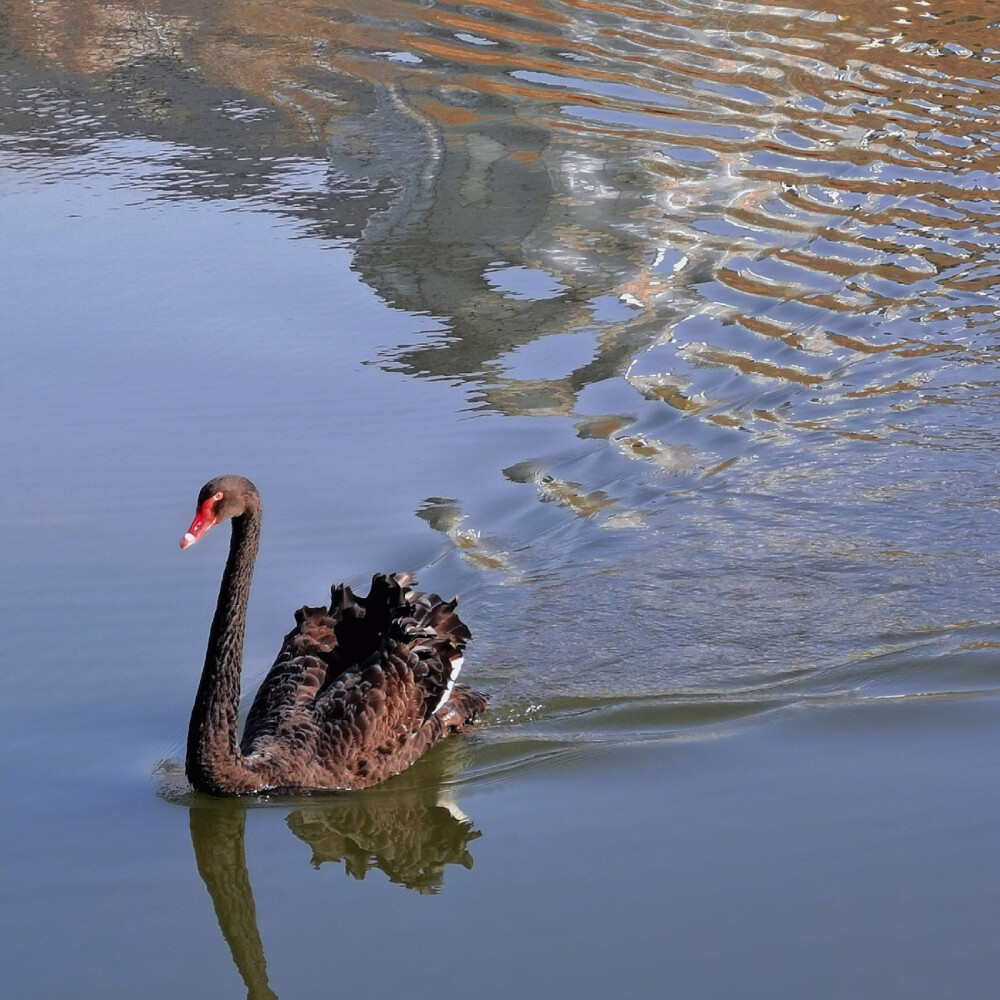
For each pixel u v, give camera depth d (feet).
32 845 25.89
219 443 41.27
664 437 42.63
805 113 73.10
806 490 39.75
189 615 33.22
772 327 50.34
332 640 30.32
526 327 49.93
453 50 82.74
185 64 80.74
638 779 27.91
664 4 91.71
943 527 37.68
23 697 30.14
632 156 67.46
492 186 63.72
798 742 29.01
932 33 85.81
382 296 51.98
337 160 66.90
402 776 28.73
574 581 35.65
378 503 38.37
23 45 84.17
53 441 41.34
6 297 51.85
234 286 52.95
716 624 33.78
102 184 63.87
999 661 31.71
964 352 48.21
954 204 61.52
